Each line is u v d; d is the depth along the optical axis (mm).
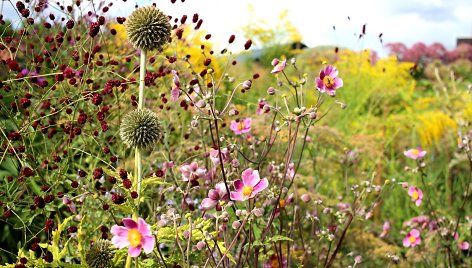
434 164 1455
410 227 1053
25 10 778
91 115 793
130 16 674
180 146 901
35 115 752
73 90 821
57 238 567
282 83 671
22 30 827
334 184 1188
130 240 478
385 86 2057
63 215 805
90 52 769
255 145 820
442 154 1474
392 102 2070
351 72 2090
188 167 595
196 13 886
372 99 1912
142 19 655
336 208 1002
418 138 1606
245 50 837
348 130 1620
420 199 986
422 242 1040
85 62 767
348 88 1980
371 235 986
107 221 733
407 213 1271
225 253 546
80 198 629
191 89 629
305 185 1016
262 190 568
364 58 2121
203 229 554
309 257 815
